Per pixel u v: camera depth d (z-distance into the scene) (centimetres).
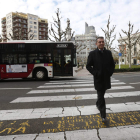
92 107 406
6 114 360
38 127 287
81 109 391
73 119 324
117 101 463
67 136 250
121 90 634
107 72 285
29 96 548
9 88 731
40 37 8550
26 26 7856
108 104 432
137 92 589
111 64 300
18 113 366
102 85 291
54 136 250
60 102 462
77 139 239
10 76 1045
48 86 776
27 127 288
